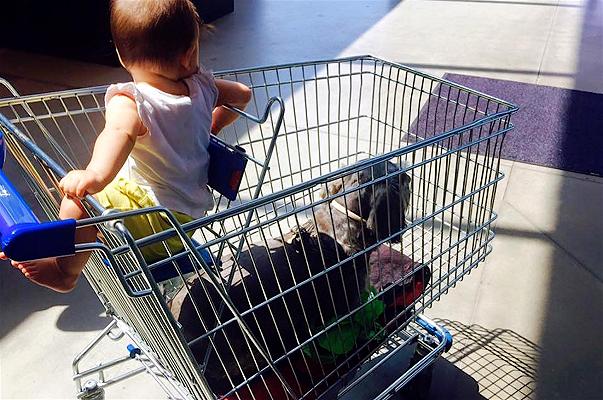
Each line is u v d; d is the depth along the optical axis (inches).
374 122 137.7
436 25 214.4
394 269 74.1
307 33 205.2
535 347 85.9
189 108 59.4
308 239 65.1
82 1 167.8
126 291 43.9
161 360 62.1
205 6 208.2
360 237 64.5
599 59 187.3
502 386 79.8
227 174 63.7
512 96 159.8
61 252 40.2
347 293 65.4
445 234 96.2
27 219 39.9
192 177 61.7
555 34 207.8
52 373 81.5
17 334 87.0
